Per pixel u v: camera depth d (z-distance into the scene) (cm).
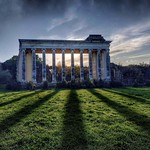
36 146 1303
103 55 10131
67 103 2925
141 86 7694
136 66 12938
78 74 13188
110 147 1270
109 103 2914
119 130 1598
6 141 1393
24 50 9162
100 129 1627
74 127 1691
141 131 1572
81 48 9581
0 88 7619
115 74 11156
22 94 4294
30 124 1794
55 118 2006
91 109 2453
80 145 1311
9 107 2673
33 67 9106
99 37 9894
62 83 6850
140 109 2422
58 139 1414
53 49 9338
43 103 2936
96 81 7106
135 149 1239
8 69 13438
